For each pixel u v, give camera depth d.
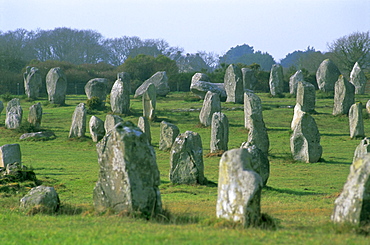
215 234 12.90
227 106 72.19
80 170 35.75
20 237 13.70
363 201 13.53
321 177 33.12
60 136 54.31
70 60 161.25
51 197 19.50
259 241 12.16
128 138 16.34
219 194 14.76
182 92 102.06
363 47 109.88
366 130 55.72
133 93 100.88
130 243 12.00
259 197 14.17
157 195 16.48
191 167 29.53
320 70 87.94
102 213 16.78
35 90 86.12
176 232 13.23
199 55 170.62
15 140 52.97
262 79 105.12
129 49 174.25
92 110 68.25
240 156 14.52
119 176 16.47
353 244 11.88
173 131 46.09
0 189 25.38
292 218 17.78
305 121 39.94
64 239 13.01
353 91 63.47
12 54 123.00
